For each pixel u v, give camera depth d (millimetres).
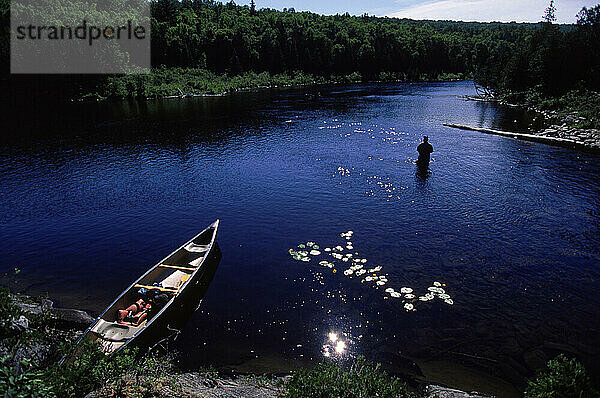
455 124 44188
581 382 6777
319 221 19125
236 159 30953
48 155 32562
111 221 19453
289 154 32188
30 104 65562
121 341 10406
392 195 22547
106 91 72562
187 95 79812
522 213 19859
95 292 13367
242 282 13961
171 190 23891
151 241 17297
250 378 9484
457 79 129875
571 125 41906
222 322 11852
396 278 14094
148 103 68688
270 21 133375
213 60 109812
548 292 13258
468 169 27438
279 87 101938
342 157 30969
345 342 10984
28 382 5750
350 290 13391
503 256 15656
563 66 66062
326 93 82875
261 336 11266
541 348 10641
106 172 27812
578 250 16078
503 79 76312
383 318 11945
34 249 16578
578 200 21547
